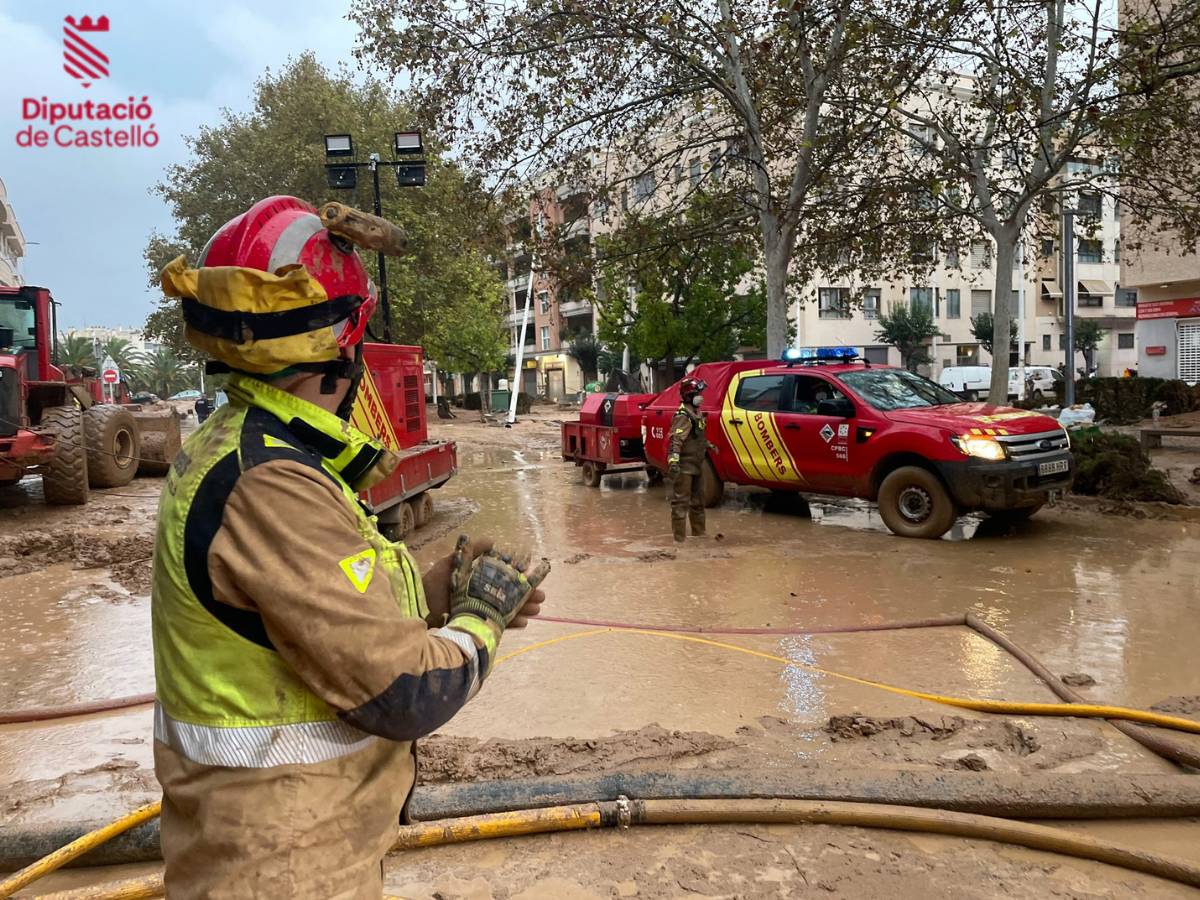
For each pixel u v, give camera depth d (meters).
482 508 11.83
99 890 2.81
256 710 1.36
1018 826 3.16
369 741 1.46
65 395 11.99
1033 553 7.93
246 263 1.48
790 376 10.30
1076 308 52.34
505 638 5.85
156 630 1.45
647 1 13.02
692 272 19.81
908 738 4.11
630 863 3.06
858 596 6.73
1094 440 10.77
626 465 14.11
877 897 2.85
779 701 4.64
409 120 30.23
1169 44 11.51
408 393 10.22
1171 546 8.03
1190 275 23.59
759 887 2.91
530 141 14.23
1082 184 15.05
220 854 1.35
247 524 1.33
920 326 44.72
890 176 15.79
